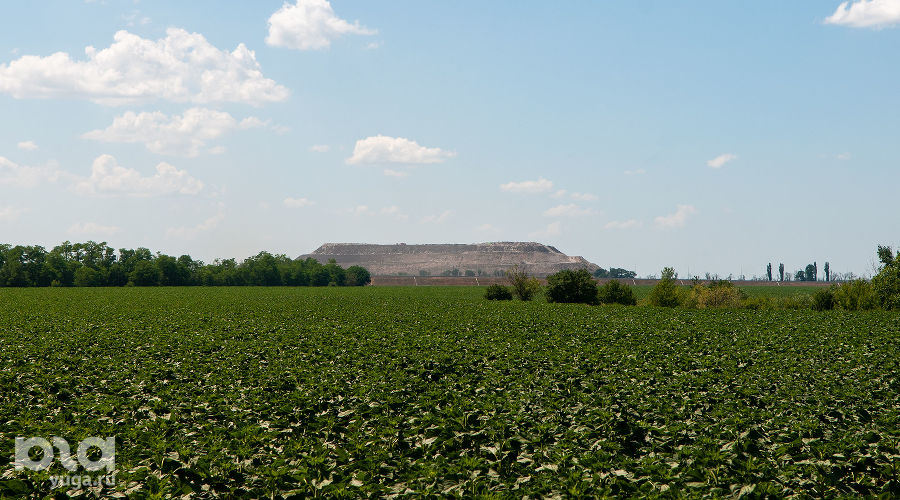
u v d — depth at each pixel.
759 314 52.28
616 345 31.55
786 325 41.62
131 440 14.70
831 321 44.47
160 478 12.39
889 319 45.78
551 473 12.35
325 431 15.52
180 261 183.00
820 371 23.52
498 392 19.91
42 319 47.94
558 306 65.50
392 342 33.06
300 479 11.82
